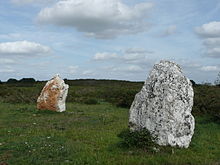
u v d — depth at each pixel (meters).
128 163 11.22
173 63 14.37
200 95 25.25
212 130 18.17
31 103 34.38
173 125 13.44
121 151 12.64
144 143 12.89
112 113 26.45
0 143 13.94
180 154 12.57
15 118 22.17
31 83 70.25
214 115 21.25
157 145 13.14
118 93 41.19
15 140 14.57
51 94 26.28
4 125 19.23
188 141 13.68
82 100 38.06
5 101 34.84
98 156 11.86
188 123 13.72
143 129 13.50
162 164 11.41
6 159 11.67
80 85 77.12
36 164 11.08
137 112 14.12
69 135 15.84
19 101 34.66
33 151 12.51
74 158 11.68
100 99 42.50
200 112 23.47
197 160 11.90
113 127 18.45
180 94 13.73
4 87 47.44
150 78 14.23
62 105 26.48
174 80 13.84
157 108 13.60
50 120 21.48
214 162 11.94
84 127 18.61
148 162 11.41
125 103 32.25
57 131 16.91
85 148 13.01
